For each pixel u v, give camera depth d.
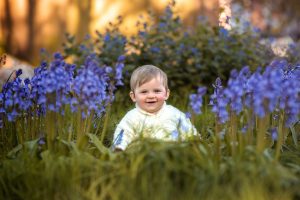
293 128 3.84
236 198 2.71
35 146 3.40
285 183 2.83
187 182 2.87
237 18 7.31
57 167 3.08
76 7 11.26
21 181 3.16
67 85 3.75
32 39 11.53
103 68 3.76
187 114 3.70
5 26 11.64
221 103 3.33
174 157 2.96
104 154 3.21
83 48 6.81
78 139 3.63
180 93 6.84
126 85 6.45
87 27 11.21
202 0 10.34
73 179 2.95
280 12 13.58
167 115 4.18
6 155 3.52
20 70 3.89
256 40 7.34
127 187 2.86
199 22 7.73
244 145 3.16
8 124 3.90
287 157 3.42
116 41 6.76
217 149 3.19
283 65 3.95
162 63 6.75
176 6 10.26
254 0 13.12
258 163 2.93
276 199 2.74
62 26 11.39
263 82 3.05
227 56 6.98
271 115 4.16
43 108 3.79
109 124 4.63
